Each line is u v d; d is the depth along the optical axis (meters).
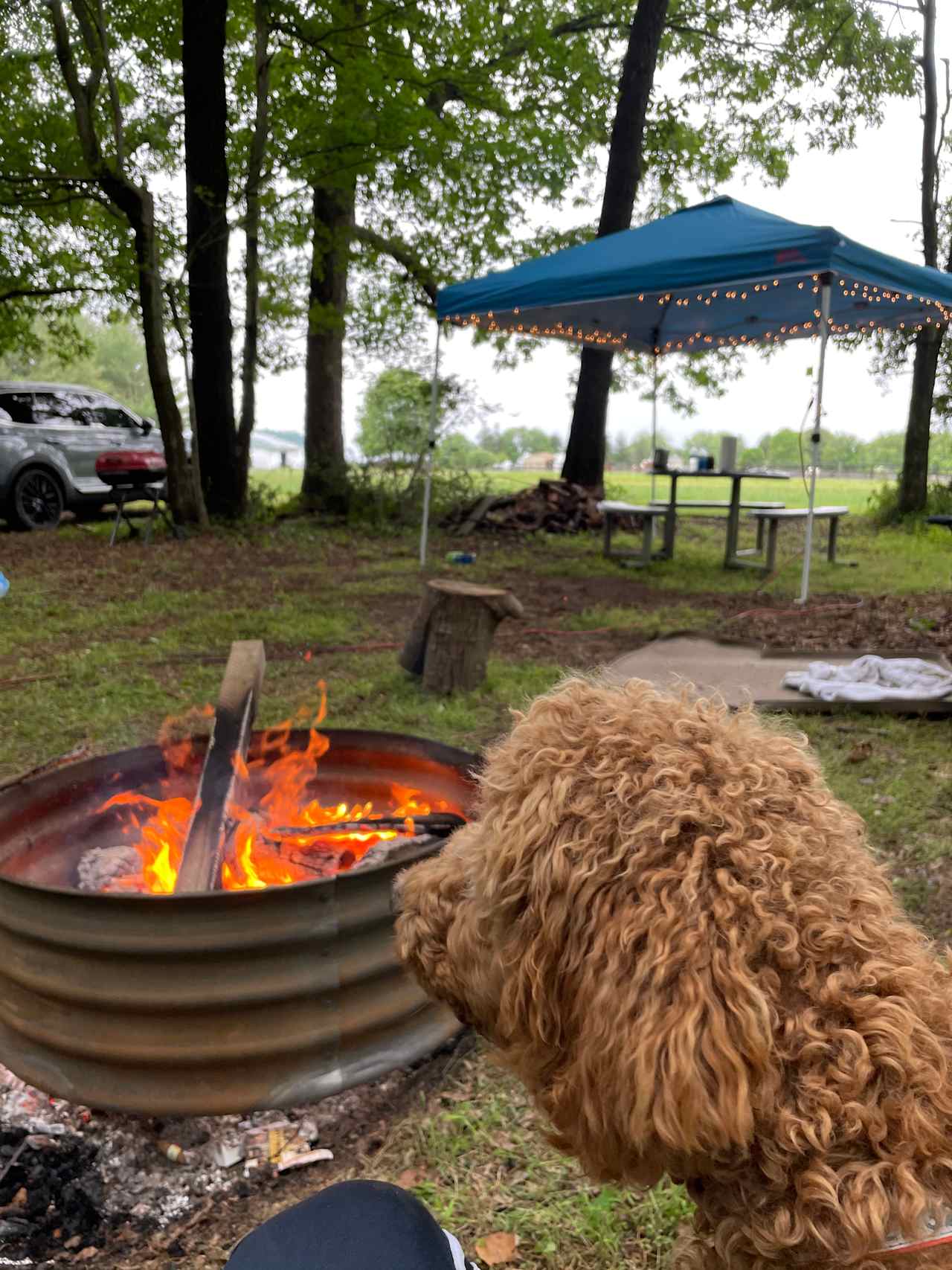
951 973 0.82
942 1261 0.66
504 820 0.74
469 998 0.81
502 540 14.00
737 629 7.99
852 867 0.77
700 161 18.88
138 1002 2.18
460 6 15.47
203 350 14.00
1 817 2.73
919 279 8.96
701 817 0.70
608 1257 1.94
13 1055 2.39
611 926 0.65
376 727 5.29
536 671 6.39
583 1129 0.71
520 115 15.84
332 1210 0.67
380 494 15.34
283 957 2.23
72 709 5.58
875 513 18.58
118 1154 2.28
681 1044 0.59
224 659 6.71
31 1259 2.00
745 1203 0.69
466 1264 0.69
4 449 13.80
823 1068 0.66
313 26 12.55
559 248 18.14
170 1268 1.97
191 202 13.28
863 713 5.51
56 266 14.10
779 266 8.18
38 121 12.73
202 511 13.51
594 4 18.25
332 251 15.77
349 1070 2.38
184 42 12.76
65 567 10.66
